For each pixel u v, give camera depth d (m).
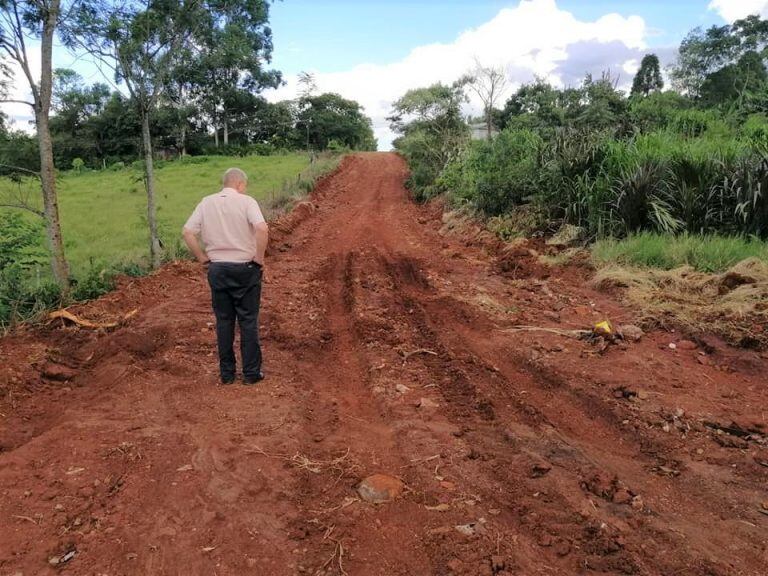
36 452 3.74
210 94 56.22
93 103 55.09
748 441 4.01
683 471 3.65
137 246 12.80
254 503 3.19
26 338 5.96
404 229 15.19
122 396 4.68
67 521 3.04
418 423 4.21
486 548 2.81
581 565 2.72
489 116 26.20
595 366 5.25
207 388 4.84
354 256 11.12
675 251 8.29
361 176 30.14
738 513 3.21
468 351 5.70
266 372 5.20
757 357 5.35
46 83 7.44
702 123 14.89
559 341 5.97
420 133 26.25
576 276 8.74
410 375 5.17
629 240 9.04
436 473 3.54
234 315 4.89
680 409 4.39
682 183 9.39
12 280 6.92
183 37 10.09
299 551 2.80
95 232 15.20
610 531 2.97
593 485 3.44
